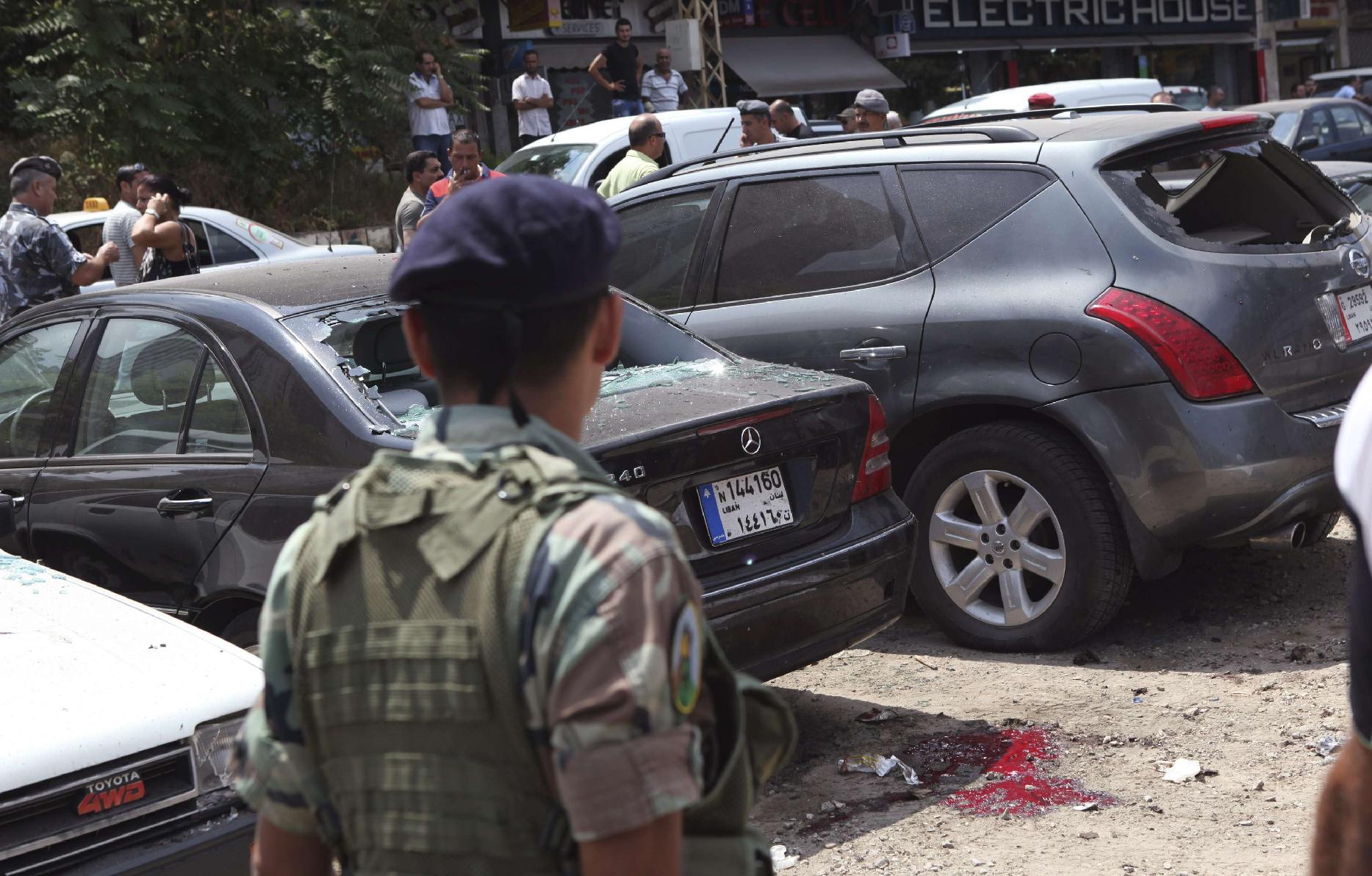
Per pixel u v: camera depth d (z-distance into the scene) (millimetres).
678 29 19797
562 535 1250
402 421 3732
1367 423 1371
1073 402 4637
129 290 4477
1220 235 5176
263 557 3754
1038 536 4898
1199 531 4594
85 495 4191
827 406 3984
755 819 3762
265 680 1408
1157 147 4910
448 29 20781
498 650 1242
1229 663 4629
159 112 15102
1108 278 4652
